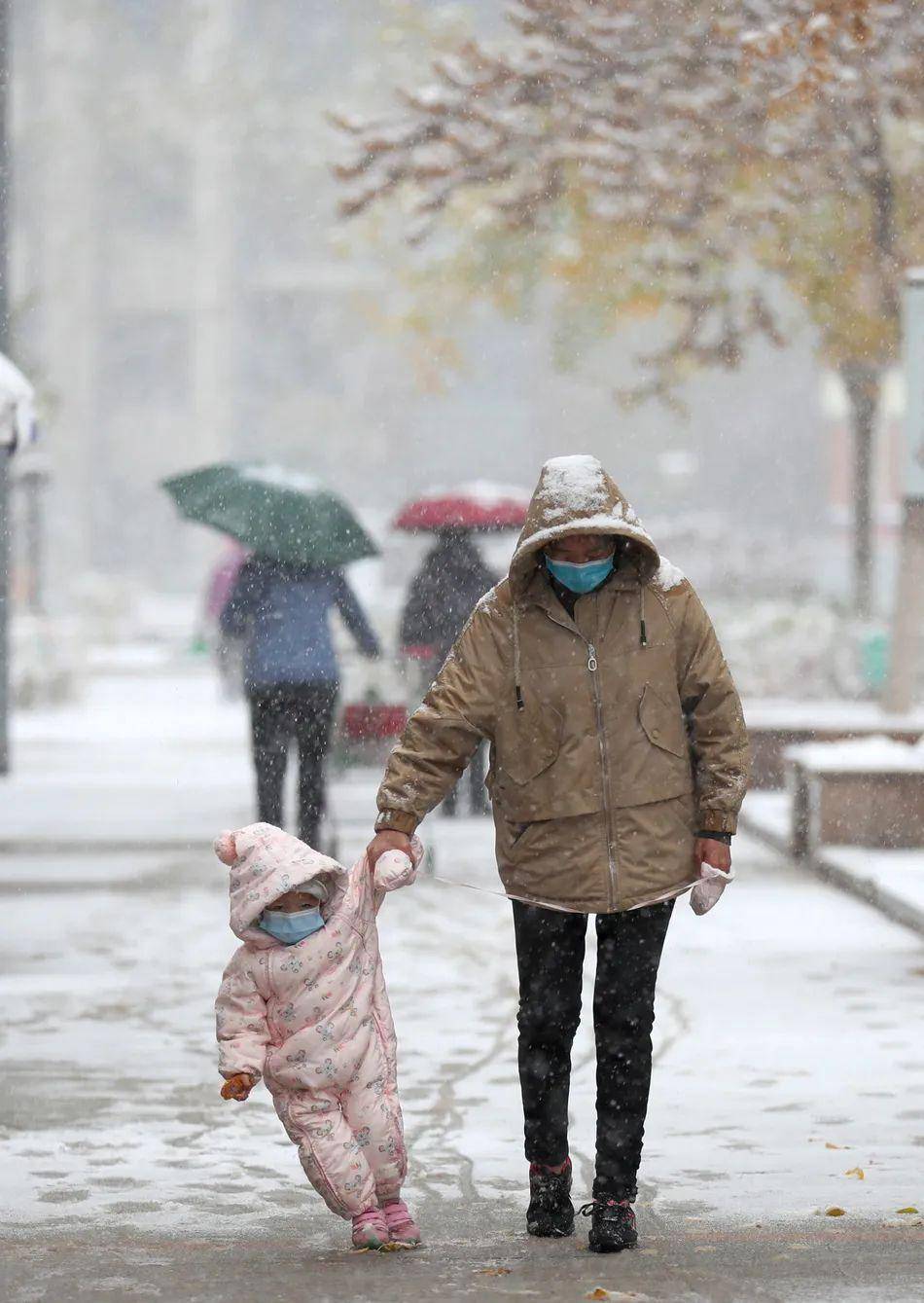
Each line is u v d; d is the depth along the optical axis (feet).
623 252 212.02
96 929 116.98
